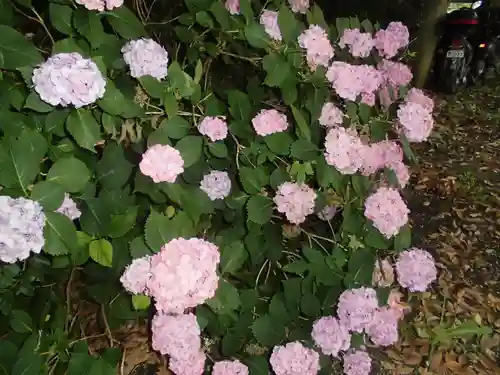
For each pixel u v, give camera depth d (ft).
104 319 3.83
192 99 3.51
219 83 4.29
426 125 3.79
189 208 3.17
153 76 3.14
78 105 2.66
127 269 2.99
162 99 3.21
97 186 3.22
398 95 4.10
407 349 5.07
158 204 3.39
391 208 3.51
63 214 2.70
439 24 12.96
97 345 4.50
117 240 3.30
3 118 2.95
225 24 3.68
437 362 4.96
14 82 3.13
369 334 3.67
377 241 3.64
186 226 3.06
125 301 3.78
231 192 3.85
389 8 13.62
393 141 3.82
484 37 14.71
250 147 3.81
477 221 7.77
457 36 13.75
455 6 19.11
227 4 3.80
